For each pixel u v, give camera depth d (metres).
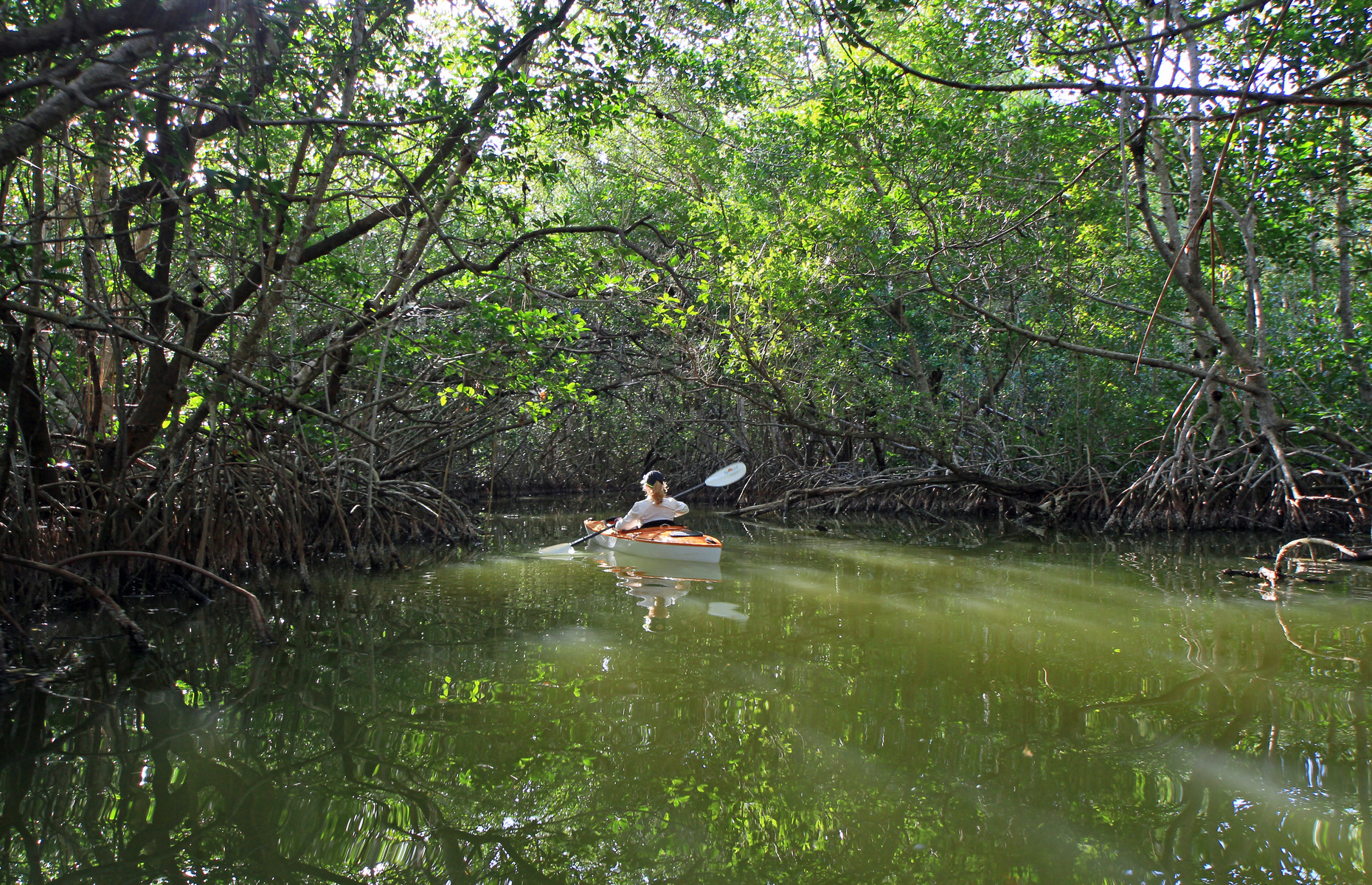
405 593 6.47
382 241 11.06
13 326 4.50
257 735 3.35
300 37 5.55
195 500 6.45
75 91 3.44
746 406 17.41
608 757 3.12
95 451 5.89
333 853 2.45
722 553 9.10
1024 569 7.75
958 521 13.58
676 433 19.80
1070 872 2.29
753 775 2.96
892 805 2.71
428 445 12.21
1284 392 11.12
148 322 5.61
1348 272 11.40
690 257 12.26
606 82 6.77
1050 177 11.20
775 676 4.09
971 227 11.56
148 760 3.08
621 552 9.15
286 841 2.52
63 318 4.07
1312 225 10.90
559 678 4.08
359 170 7.50
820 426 13.13
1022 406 14.83
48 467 5.61
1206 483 10.80
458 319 9.05
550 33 6.82
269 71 4.91
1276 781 2.86
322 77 5.71
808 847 2.44
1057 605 5.89
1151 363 9.79
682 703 3.71
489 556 8.84
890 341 14.98
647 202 14.98
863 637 4.90
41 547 5.43
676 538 8.70
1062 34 9.34
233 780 2.93
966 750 3.16
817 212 11.72
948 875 2.29
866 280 12.27
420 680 4.04
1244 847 2.41
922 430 13.12
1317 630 5.03
